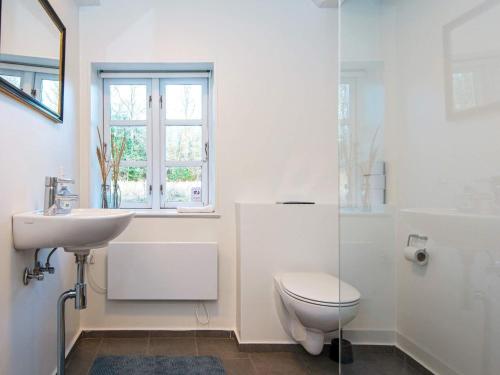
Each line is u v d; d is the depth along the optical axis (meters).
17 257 1.24
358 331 1.58
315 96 2.21
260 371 1.71
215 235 2.12
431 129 1.49
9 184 1.18
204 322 2.11
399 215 1.62
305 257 1.99
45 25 1.48
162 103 2.39
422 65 1.55
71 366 1.72
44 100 1.48
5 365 1.14
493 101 1.21
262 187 2.16
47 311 1.53
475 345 1.27
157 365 1.74
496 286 1.19
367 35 1.76
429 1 1.51
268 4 2.19
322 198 2.19
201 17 2.16
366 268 1.62
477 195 1.27
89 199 2.08
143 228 2.08
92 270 2.06
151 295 2.02
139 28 2.13
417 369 1.51
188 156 2.41
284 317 1.90
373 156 1.71
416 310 1.53
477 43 1.28
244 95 2.17
